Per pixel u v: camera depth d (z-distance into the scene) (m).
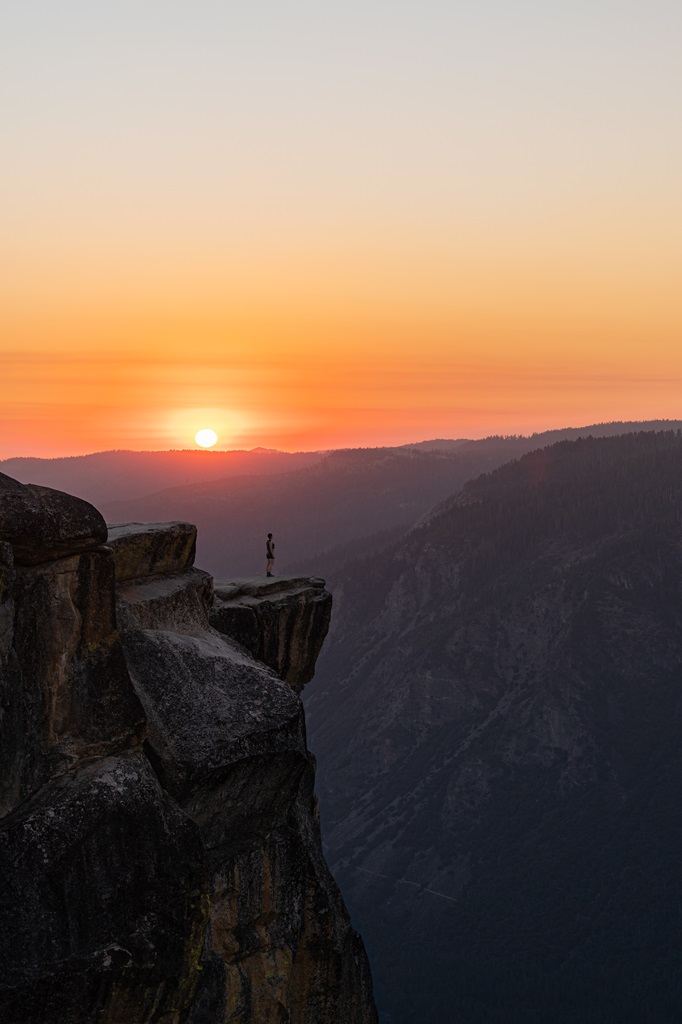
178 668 16.98
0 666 13.36
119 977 12.61
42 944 12.59
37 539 14.12
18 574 14.13
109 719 14.37
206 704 16.77
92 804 13.31
